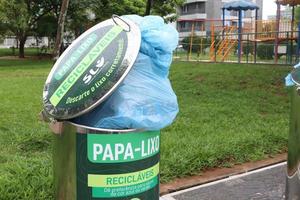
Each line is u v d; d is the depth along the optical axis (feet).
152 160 7.38
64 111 6.97
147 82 7.21
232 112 27.20
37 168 15.11
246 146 19.07
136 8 105.09
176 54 94.89
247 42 76.54
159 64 7.40
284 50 69.62
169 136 20.48
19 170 14.83
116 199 7.09
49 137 20.16
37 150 18.93
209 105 29.63
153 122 7.12
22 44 109.19
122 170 7.05
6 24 97.14
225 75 44.01
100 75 6.91
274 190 15.10
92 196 7.04
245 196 14.57
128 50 7.04
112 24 7.72
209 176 16.33
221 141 19.45
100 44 7.39
